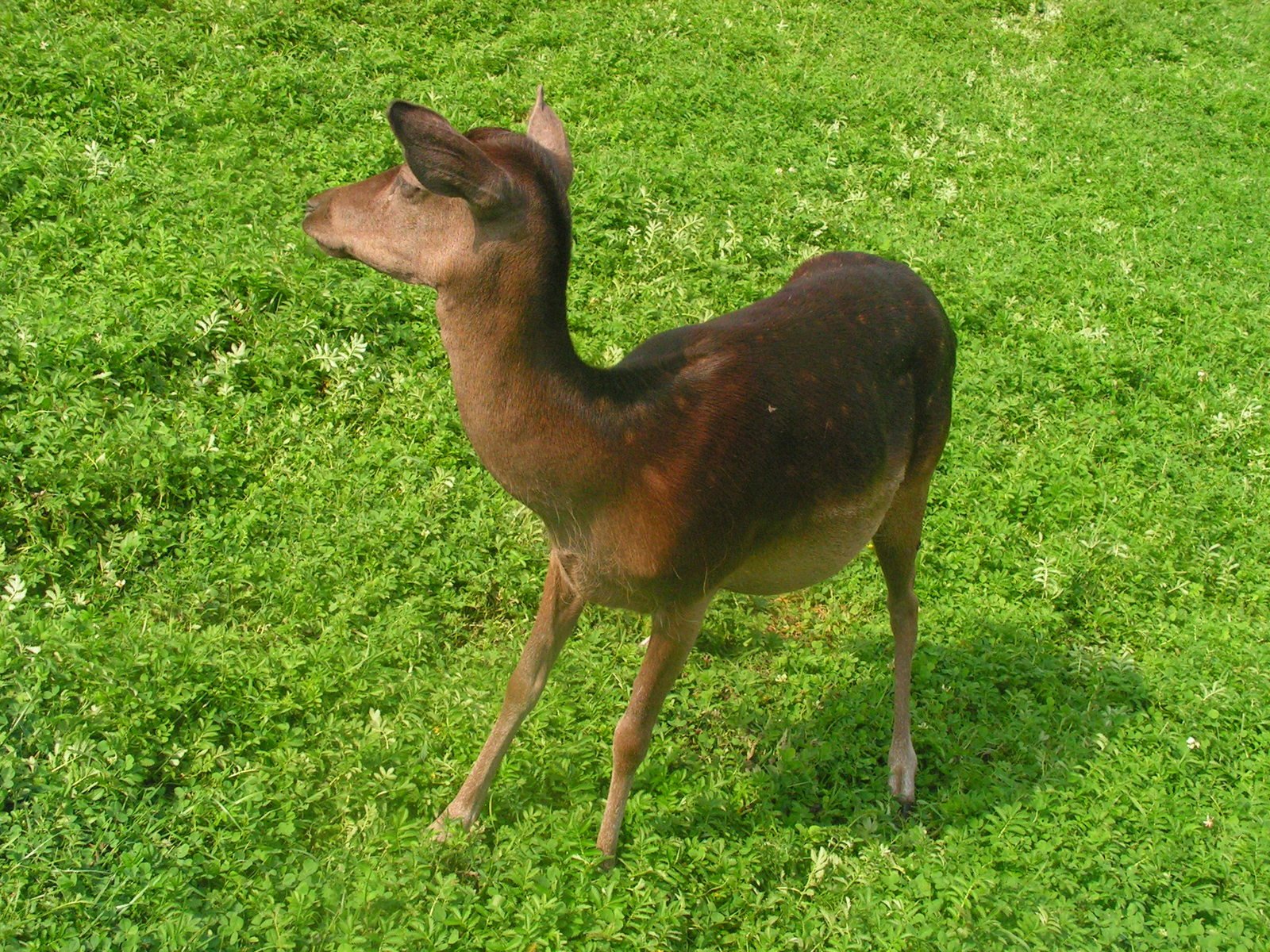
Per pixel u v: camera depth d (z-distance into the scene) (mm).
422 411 3299
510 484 2391
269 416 3223
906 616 2877
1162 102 6402
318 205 2391
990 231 4664
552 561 2521
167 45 4273
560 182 2352
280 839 2506
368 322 3461
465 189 2217
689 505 2393
